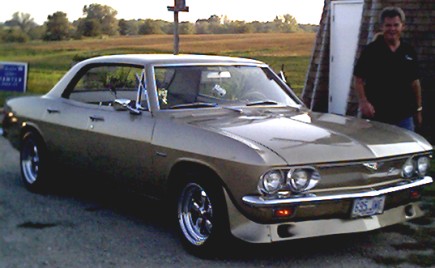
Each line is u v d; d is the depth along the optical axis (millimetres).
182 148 5508
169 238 5973
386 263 5371
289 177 4984
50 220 6516
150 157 5871
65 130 6961
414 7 11211
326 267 5285
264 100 6551
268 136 5324
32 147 7695
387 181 5449
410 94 7031
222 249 5355
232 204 5137
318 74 13250
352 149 5227
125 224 6398
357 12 12375
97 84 6969
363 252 5641
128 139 6082
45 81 17688
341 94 12906
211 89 6379
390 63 6910
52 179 7480
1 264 5281
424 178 5770
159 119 5918
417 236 6066
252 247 5723
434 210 6855
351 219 5207
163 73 6273
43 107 7387
